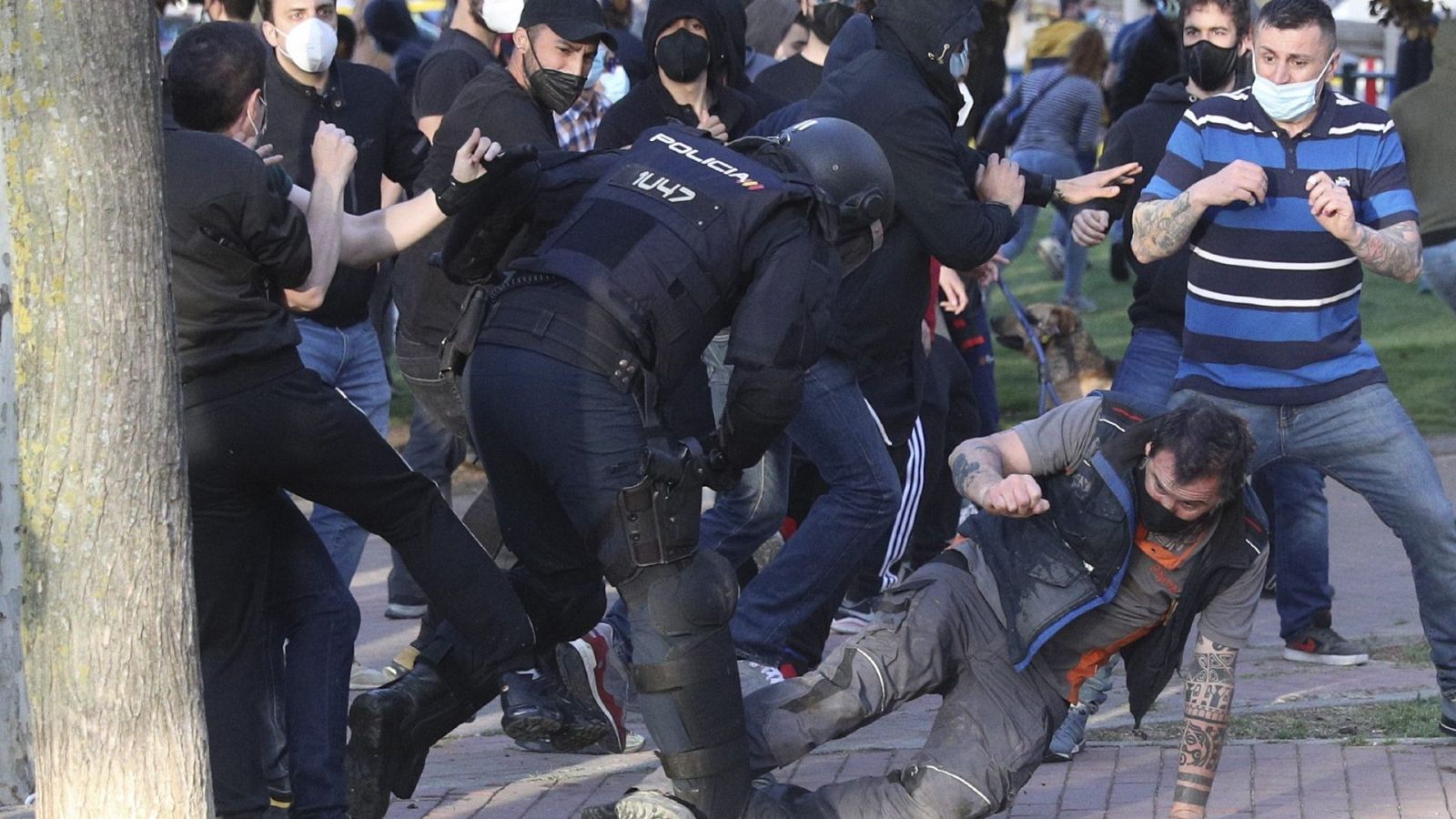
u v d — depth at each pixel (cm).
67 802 635
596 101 1580
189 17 2686
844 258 880
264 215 763
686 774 782
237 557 802
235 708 814
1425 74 2400
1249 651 1378
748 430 771
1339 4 3450
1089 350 1738
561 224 800
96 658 625
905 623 834
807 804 829
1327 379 1055
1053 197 1141
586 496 763
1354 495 1939
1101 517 798
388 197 1264
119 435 618
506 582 843
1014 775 836
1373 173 1044
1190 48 1232
